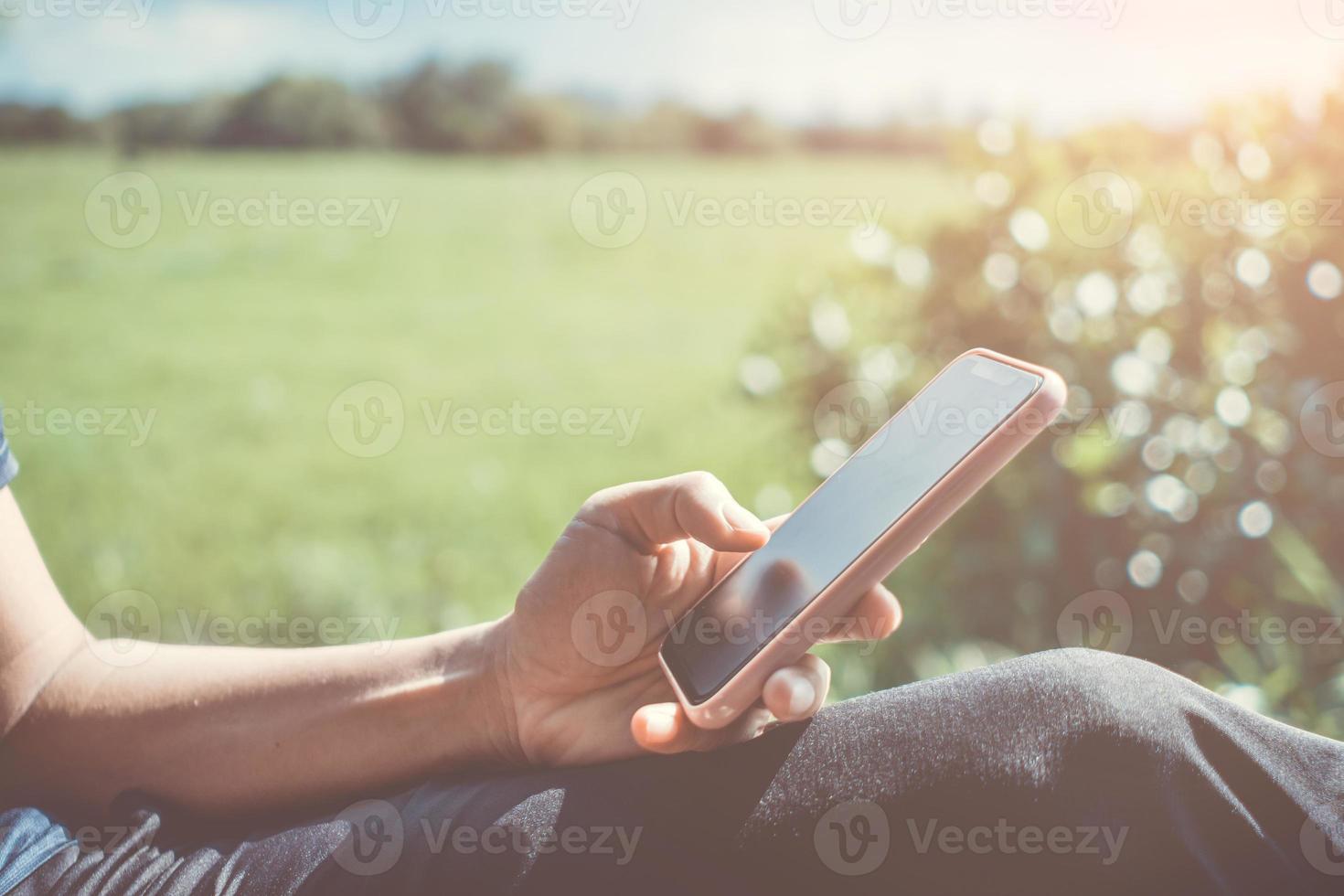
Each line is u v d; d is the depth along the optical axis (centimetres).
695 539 110
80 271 790
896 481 96
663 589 108
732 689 88
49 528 375
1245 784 81
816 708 91
